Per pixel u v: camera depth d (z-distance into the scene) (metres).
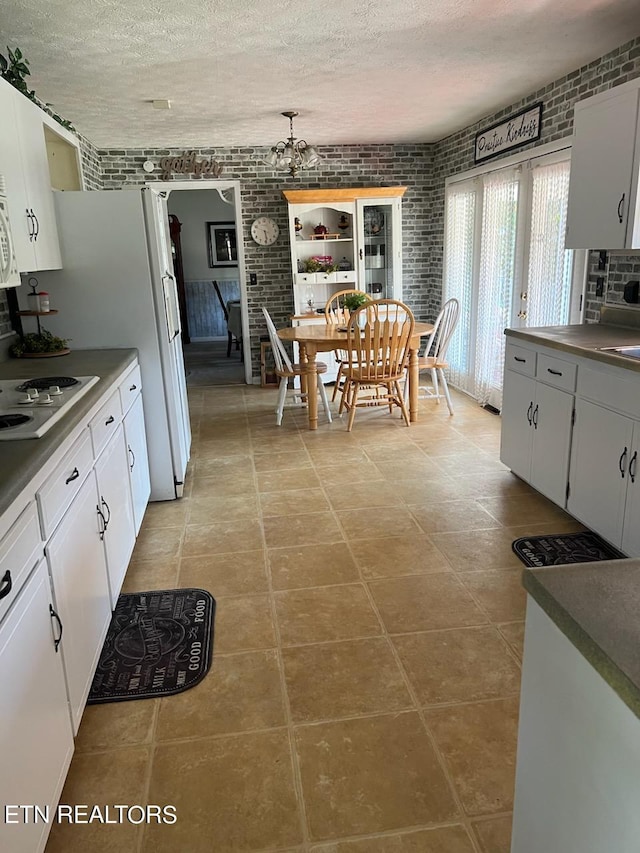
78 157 3.65
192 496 3.62
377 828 1.50
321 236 6.23
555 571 0.97
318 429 4.89
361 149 6.24
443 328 5.38
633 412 2.45
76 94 3.89
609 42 3.26
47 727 1.44
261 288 6.47
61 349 3.13
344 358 6.22
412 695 1.94
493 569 2.68
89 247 3.22
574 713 0.88
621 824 0.79
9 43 2.96
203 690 1.99
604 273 3.65
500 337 5.05
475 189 5.34
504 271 4.90
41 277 3.23
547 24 2.97
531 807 1.05
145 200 3.18
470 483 3.66
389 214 6.16
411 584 2.58
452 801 1.56
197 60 3.30
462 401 5.57
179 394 3.71
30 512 1.42
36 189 2.73
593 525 2.79
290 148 4.75
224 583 2.64
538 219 4.34
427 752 1.72
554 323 4.24
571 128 3.87
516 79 3.94
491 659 2.10
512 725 1.81
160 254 3.31
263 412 5.49
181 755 1.73
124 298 3.29
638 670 0.73
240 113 4.61
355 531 3.08
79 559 1.82
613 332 3.25
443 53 3.36
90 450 2.07
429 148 6.33
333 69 3.57
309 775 1.65
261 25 2.84
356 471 3.92
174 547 2.98
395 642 2.20
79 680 1.74
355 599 2.48
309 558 2.83
